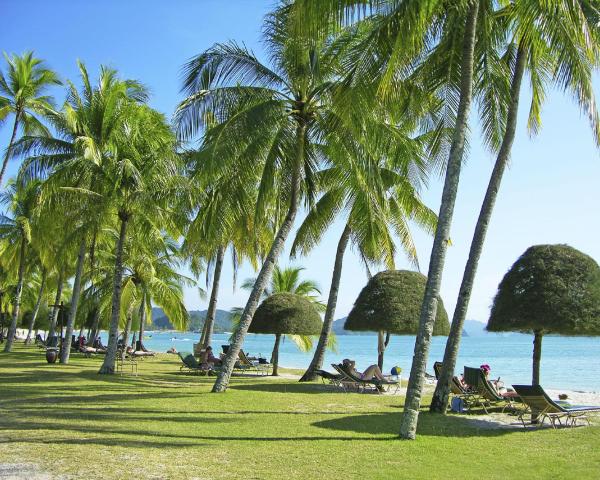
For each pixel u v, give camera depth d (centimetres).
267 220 1988
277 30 1551
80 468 661
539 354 1182
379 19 1101
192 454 759
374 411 1256
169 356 3838
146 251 2955
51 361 2572
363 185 1517
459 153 1005
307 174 1769
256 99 1593
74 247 2477
